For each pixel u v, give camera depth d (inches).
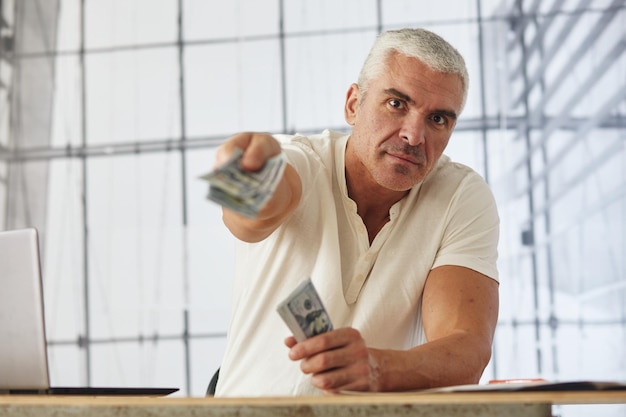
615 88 227.0
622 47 227.3
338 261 78.4
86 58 249.9
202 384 237.5
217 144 243.9
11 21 252.7
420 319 81.5
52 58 251.1
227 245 241.8
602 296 222.5
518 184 228.7
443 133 76.6
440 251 80.0
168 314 239.9
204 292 240.5
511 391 51.9
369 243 81.2
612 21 228.7
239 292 81.3
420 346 65.0
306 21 242.4
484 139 230.7
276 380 76.2
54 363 241.0
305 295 56.9
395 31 78.1
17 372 69.3
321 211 80.0
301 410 52.5
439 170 84.7
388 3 239.0
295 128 241.3
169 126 245.8
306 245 79.1
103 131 247.9
